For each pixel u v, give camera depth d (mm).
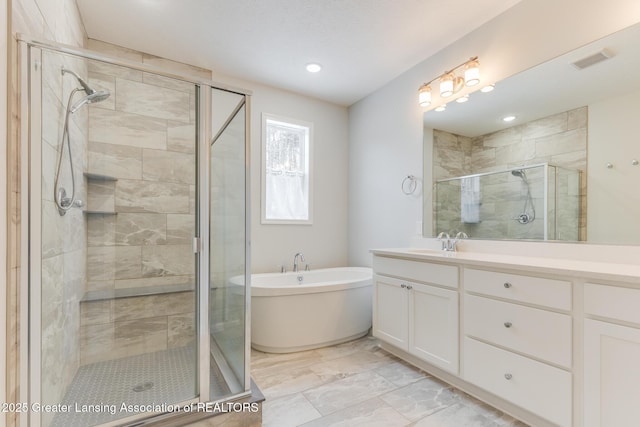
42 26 1371
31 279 1172
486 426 1512
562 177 1811
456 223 2426
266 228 3176
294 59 2668
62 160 1591
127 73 2391
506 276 1563
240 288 1719
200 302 1617
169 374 1947
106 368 2043
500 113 2129
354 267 3457
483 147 2236
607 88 1638
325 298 2559
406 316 2162
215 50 2521
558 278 1371
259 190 3139
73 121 1794
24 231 1146
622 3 1590
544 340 1404
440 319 1914
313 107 3473
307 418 1589
